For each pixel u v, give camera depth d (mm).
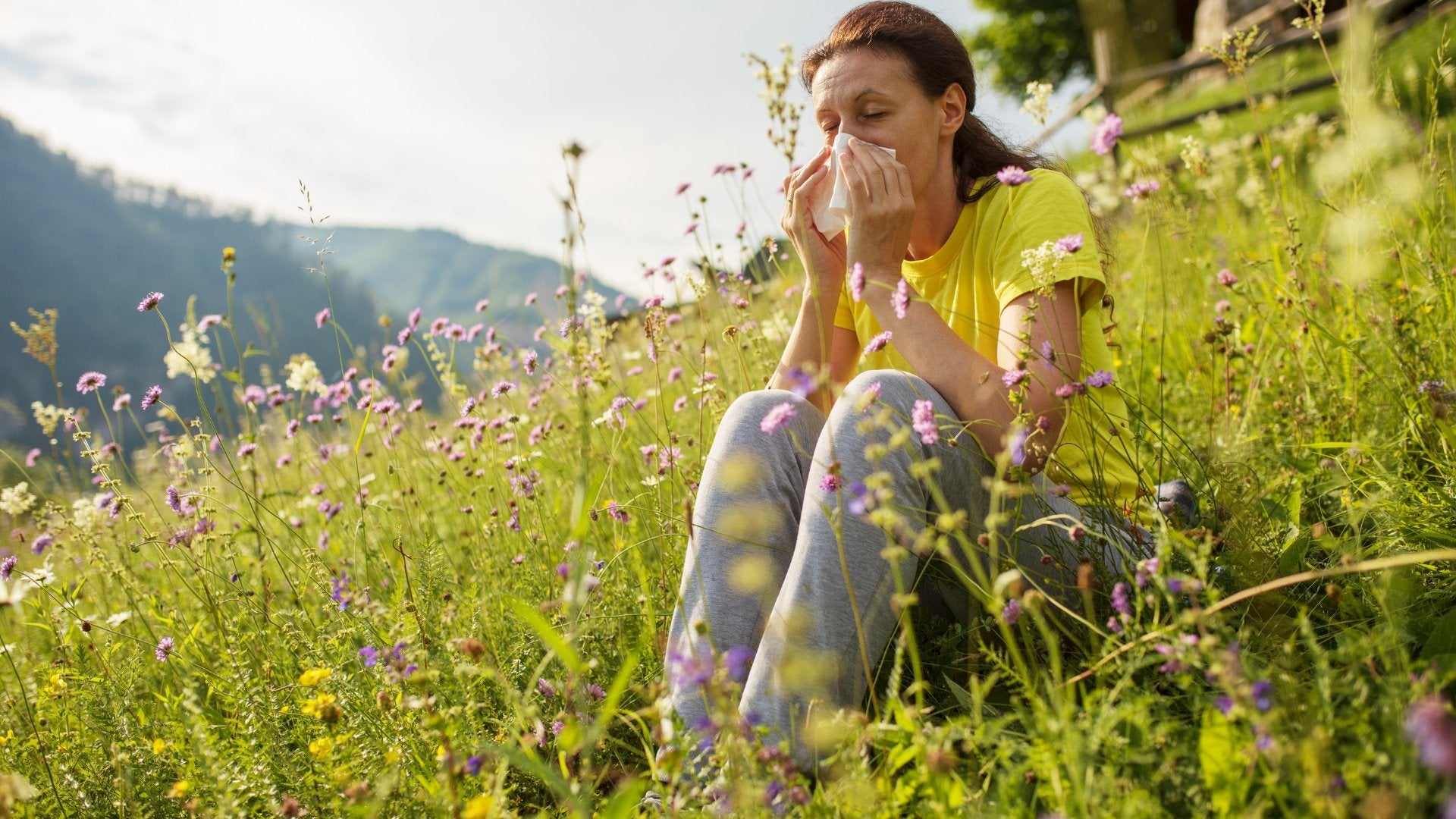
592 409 2814
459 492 3227
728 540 1662
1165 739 1208
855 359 2344
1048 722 1120
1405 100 3475
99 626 2414
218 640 2473
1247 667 1226
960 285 2125
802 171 2195
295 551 3137
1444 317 2312
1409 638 1390
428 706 1474
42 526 3104
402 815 1500
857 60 2008
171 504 2639
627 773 1754
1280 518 1814
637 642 2045
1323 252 2889
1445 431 1908
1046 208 1909
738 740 1257
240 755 1753
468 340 3543
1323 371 2484
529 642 2047
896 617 1560
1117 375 2834
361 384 3350
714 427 3002
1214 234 3873
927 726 1264
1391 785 1008
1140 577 1312
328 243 2744
